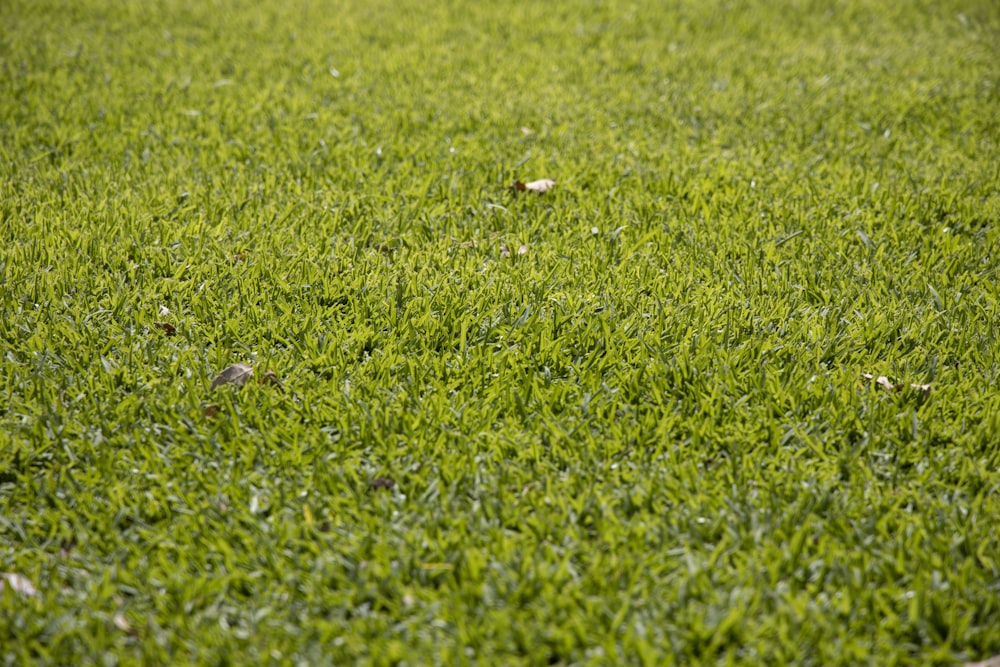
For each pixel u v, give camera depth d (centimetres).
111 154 510
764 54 773
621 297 358
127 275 373
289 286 364
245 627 218
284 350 324
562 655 210
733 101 636
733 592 223
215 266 377
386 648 210
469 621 218
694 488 261
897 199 463
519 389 304
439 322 338
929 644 212
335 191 464
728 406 296
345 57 742
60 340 326
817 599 223
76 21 864
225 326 333
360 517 249
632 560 232
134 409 288
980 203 461
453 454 272
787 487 259
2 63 697
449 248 404
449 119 588
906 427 284
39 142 532
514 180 478
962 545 238
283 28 847
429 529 243
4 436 273
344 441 278
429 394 301
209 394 297
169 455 273
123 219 421
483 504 253
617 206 454
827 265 393
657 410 294
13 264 373
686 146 539
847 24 897
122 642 212
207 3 955
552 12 922
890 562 231
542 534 245
